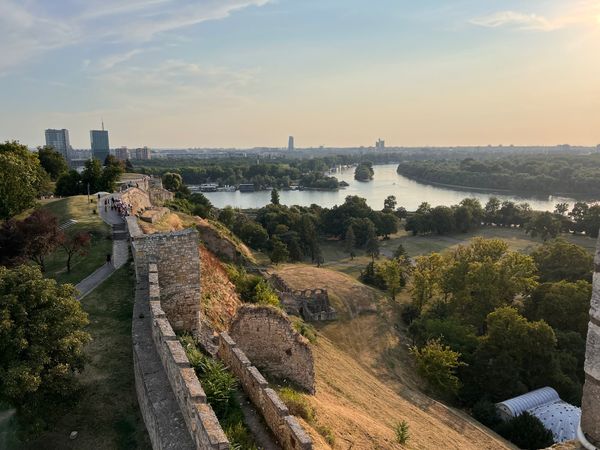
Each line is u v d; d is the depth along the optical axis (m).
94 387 18.83
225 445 11.23
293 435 16.12
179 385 14.38
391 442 25.39
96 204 58.03
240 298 37.94
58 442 16.08
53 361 16.48
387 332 54.25
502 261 60.62
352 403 31.11
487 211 139.62
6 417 17.86
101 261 34.47
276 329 25.23
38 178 66.94
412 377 44.88
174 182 110.25
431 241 121.12
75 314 17.62
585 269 64.38
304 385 26.41
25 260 30.70
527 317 56.09
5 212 47.84
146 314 21.27
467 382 43.50
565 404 38.44
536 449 33.94
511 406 37.94
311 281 66.69
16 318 16.05
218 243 58.16
